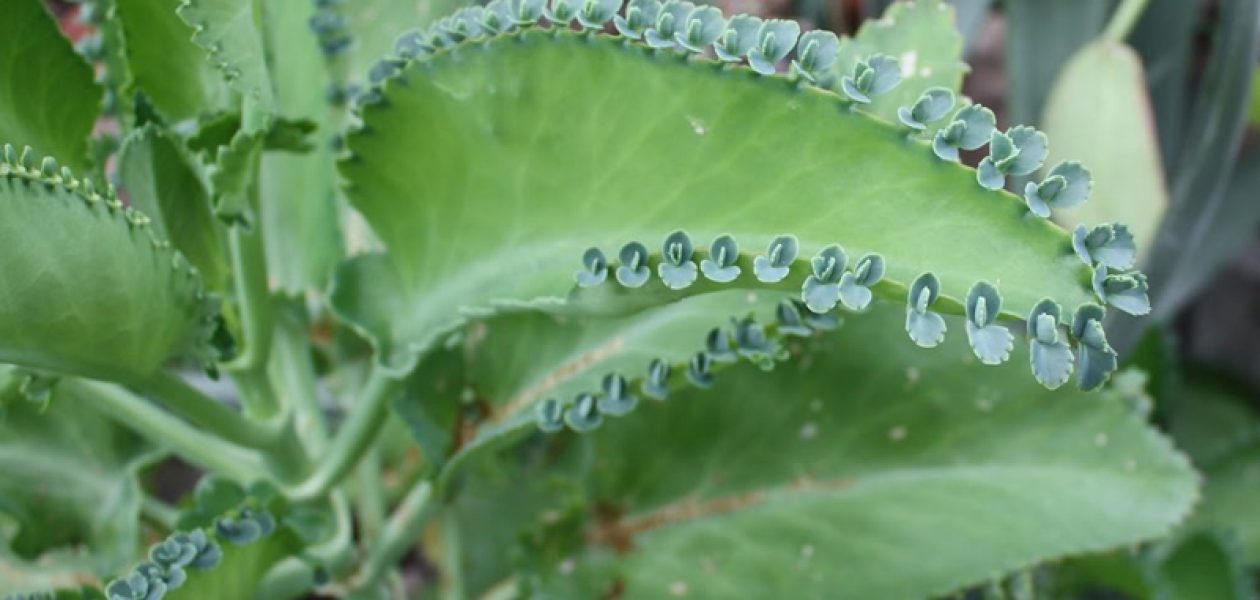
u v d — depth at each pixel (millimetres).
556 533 479
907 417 461
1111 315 573
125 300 333
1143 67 665
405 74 336
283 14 396
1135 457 439
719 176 305
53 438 468
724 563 463
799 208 294
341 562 444
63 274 317
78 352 337
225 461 441
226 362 405
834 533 454
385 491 526
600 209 332
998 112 855
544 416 379
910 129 275
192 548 343
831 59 291
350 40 431
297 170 456
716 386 478
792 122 289
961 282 271
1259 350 825
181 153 379
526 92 323
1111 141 551
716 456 482
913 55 397
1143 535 429
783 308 346
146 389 369
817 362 467
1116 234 263
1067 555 432
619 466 489
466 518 568
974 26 654
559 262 342
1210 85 584
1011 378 452
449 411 427
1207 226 606
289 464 420
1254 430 602
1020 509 440
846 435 468
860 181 284
